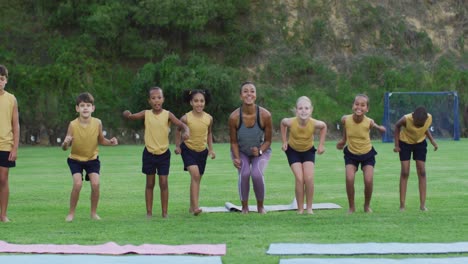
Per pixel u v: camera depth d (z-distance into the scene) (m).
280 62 47.53
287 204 12.60
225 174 18.81
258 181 11.02
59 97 42.69
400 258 6.65
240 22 48.56
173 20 45.91
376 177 17.66
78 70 44.44
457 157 24.86
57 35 46.56
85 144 10.30
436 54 49.69
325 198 13.38
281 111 44.38
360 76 47.66
